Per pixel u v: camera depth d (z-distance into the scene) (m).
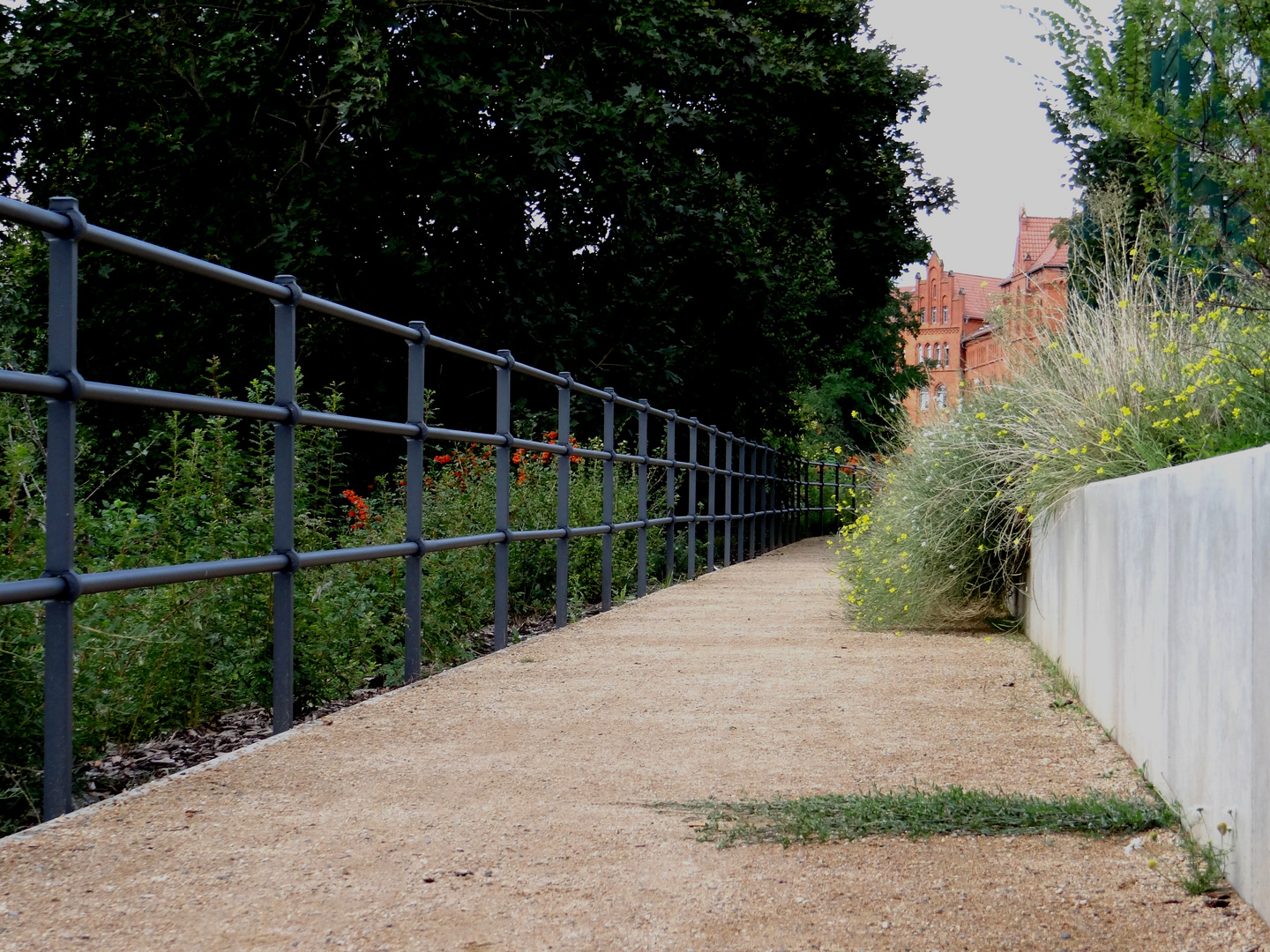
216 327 14.15
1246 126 3.91
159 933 2.29
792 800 3.23
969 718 4.45
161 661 4.50
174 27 14.02
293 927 2.33
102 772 4.52
